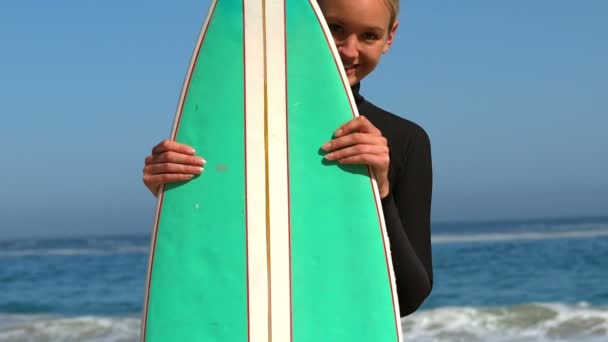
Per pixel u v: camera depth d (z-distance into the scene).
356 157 2.77
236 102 2.86
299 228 2.79
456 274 21.48
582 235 41.22
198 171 2.81
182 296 2.78
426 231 3.01
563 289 17.59
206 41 2.91
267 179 2.81
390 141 3.01
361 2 2.88
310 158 2.82
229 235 2.79
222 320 2.75
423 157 3.04
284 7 2.91
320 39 2.89
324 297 2.77
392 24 3.02
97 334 12.96
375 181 2.81
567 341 11.30
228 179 2.82
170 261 2.80
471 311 13.91
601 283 18.25
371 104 3.11
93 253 36.78
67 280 23.12
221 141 2.84
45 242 59.75
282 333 2.74
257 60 2.88
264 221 2.79
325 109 2.85
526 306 14.20
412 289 2.87
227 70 2.88
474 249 30.03
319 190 2.81
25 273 25.55
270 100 2.86
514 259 24.81
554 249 28.34
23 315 16.12
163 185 2.83
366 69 3.00
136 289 20.58
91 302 18.14
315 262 2.78
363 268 2.79
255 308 2.75
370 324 2.76
